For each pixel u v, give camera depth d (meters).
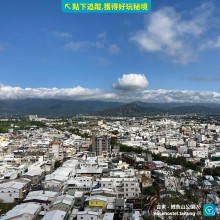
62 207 191.25
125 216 190.38
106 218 182.75
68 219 186.50
